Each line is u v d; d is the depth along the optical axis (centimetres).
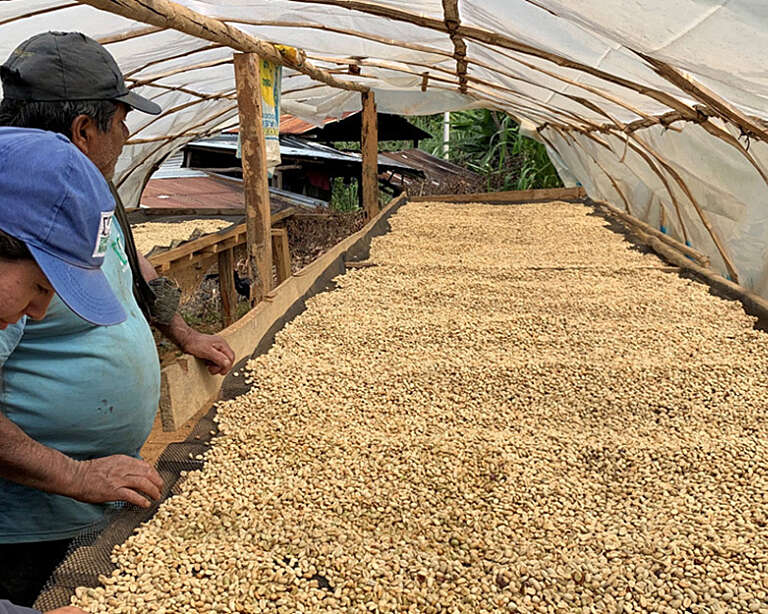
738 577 164
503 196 867
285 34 441
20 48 166
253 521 186
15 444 150
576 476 215
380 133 1220
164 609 152
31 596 181
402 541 180
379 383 277
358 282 431
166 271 544
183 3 345
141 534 176
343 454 222
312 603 157
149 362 196
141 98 193
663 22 218
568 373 289
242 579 163
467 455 222
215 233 639
